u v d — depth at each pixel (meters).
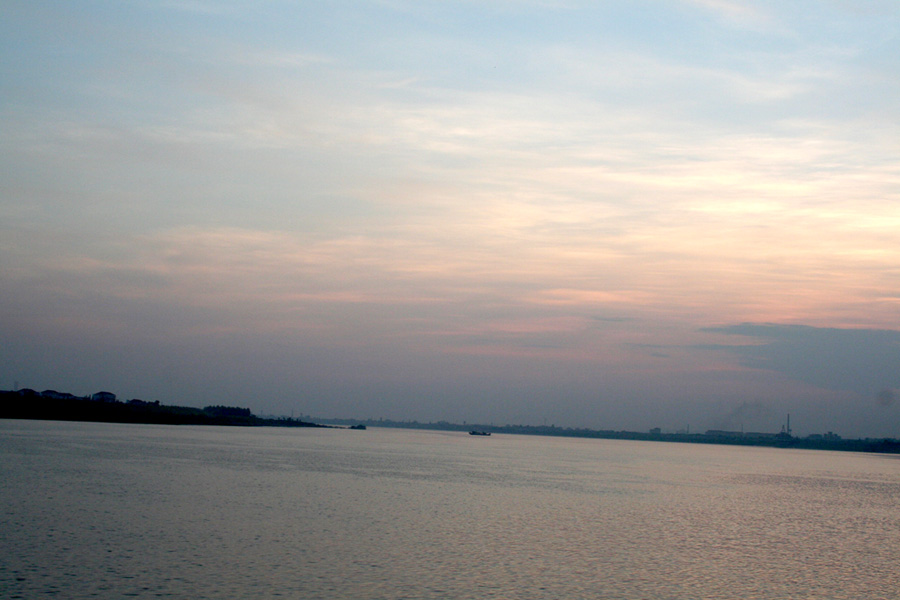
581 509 67.56
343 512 59.41
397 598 35.03
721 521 63.34
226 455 118.31
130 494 63.78
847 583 41.34
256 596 34.28
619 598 36.78
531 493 79.69
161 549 42.59
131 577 36.56
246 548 43.81
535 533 53.28
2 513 52.00
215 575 37.50
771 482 112.75
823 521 66.12
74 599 32.88
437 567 41.25
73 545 42.75
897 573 44.12
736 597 37.88
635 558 45.78
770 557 47.81
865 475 143.88
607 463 151.00
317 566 40.28
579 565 43.25
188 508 57.50
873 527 63.44
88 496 61.47
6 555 39.84
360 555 43.38
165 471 85.19
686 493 87.56
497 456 165.38
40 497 59.81
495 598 35.75
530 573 40.78
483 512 62.88
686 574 42.09
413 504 66.19
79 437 148.62
